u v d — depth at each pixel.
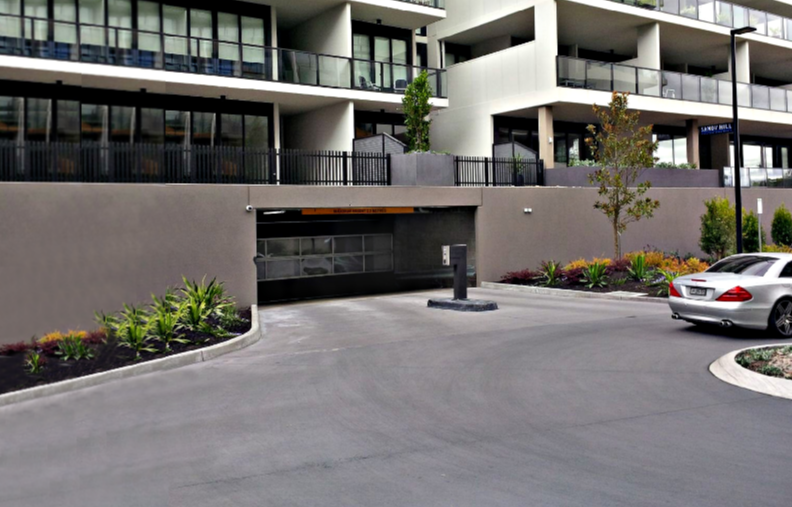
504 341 12.73
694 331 13.38
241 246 18.16
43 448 7.30
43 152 16.98
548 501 5.45
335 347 12.67
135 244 16.55
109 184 16.22
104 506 5.65
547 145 26.28
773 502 5.34
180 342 12.68
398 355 11.66
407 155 21.91
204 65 22.47
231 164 19.50
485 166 23.67
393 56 27.73
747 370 9.48
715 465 6.19
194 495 5.78
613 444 6.84
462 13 29.17
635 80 27.61
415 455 6.64
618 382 9.44
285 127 28.08
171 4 22.53
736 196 21.22
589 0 26.23
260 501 5.60
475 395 8.88
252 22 24.20
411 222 25.23
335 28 24.94
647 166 22.45
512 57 27.14
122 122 21.94
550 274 21.34
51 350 11.95
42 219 15.33
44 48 20.02
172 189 17.14
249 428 7.70
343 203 19.75
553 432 7.27
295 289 23.69
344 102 24.83
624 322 14.75
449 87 30.16
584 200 24.80
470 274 22.77
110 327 13.12
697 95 29.86
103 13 21.22
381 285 25.75
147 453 6.98
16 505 5.75
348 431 7.48
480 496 5.58
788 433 7.10
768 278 12.41
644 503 5.37
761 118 32.16
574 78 25.98
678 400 8.48
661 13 28.55
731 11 31.22
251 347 13.11
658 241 26.84
